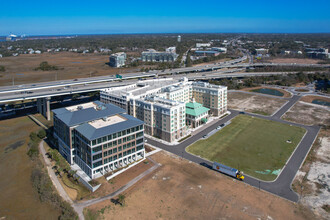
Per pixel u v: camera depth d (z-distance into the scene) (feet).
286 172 438.81
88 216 334.44
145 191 383.65
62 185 407.85
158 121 578.25
